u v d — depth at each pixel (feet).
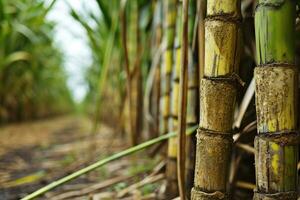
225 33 1.41
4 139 6.56
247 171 2.30
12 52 7.86
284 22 1.30
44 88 12.13
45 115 15.01
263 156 1.33
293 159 1.31
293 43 1.31
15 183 3.11
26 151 5.14
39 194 1.79
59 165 3.92
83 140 6.32
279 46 1.30
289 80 1.29
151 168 3.12
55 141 6.42
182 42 1.59
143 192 2.61
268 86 1.31
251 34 2.12
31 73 9.43
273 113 1.30
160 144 2.95
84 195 2.67
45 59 9.90
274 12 1.30
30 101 11.60
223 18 1.42
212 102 1.43
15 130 8.50
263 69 1.32
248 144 2.07
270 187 1.31
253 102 1.94
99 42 5.00
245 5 2.14
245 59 2.17
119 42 4.29
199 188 1.46
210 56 1.44
